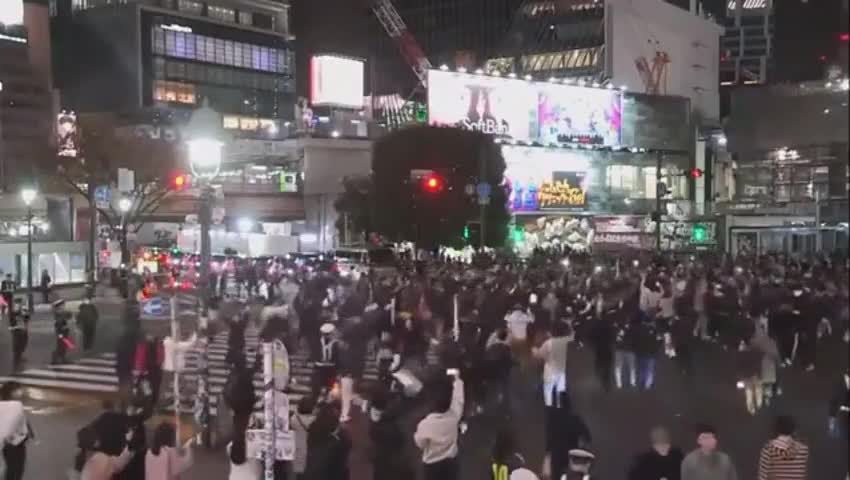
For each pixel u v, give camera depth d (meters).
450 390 9.45
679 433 13.05
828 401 11.91
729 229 48.31
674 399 15.58
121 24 98.38
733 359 16.52
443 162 49.59
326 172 69.69
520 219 63.88
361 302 21.11
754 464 11.31
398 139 50.84
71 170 52.62
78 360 23.02
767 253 33.44
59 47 102.25
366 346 18.48
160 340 18.03
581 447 10.11
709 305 18.95
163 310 30.20
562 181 65.94
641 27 86.56
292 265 36.16
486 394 14.80
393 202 50.31
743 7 137.75
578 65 86.69
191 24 102.50
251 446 8.41
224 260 39.81
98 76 99.81
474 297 21.12
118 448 8.64
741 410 14.59
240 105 107.00
